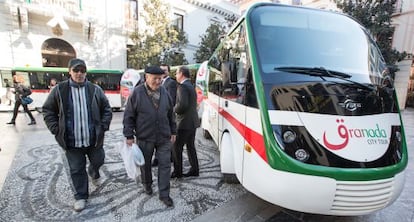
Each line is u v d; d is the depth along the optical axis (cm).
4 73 1323
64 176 394
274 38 288
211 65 599
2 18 1322
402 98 1778
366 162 218
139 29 1803
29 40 1414
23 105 828
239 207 312
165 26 1683
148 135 306
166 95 319
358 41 306
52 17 1454
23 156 491
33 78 1229
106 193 341
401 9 1731
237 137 307
